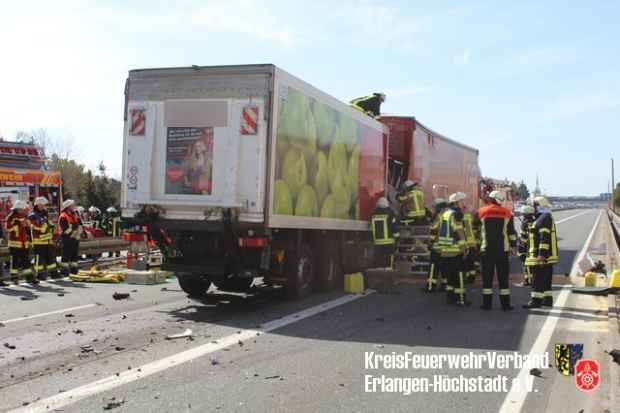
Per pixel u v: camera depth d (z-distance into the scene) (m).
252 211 9.41
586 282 12.89
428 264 14.13
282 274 10.68
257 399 5.33
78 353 6.88
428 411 5.12
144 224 10.09
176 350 7.04
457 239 10.66
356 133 12.98
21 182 21.02
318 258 11.79
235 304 10.48
